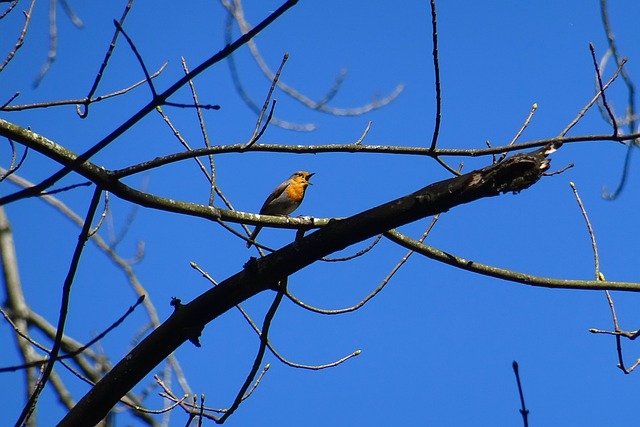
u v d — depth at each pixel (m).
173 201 10.59
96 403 9.10
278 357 11.08
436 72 10.03
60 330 7.97
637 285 11.62
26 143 9.74
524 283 11.53
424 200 9.01
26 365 7.66
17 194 6.91
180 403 10.73
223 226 10.47
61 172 7.14
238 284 9.27
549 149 8.96
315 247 9.23
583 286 11.55
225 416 9.52
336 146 10.78
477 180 8.88
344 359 11.24
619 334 10.95
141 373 9.17
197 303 9.26
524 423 6.57
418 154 10.77
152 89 7.68
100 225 10.96
